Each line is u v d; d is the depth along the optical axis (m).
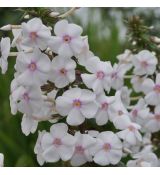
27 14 0.34
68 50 0.33
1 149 0.65
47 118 0.34
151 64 0.44
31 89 0.33
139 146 0.45
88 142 0.33
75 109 0.33
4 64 0.33
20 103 0.33
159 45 0.45
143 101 0.45
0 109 0.72
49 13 0.34
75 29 0.33
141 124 0.45
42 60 0.32
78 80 0.34
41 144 0.34
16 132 0.66
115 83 0.43
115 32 0.73
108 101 0.35
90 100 0.33
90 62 0.34
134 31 0.44
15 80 0.34
